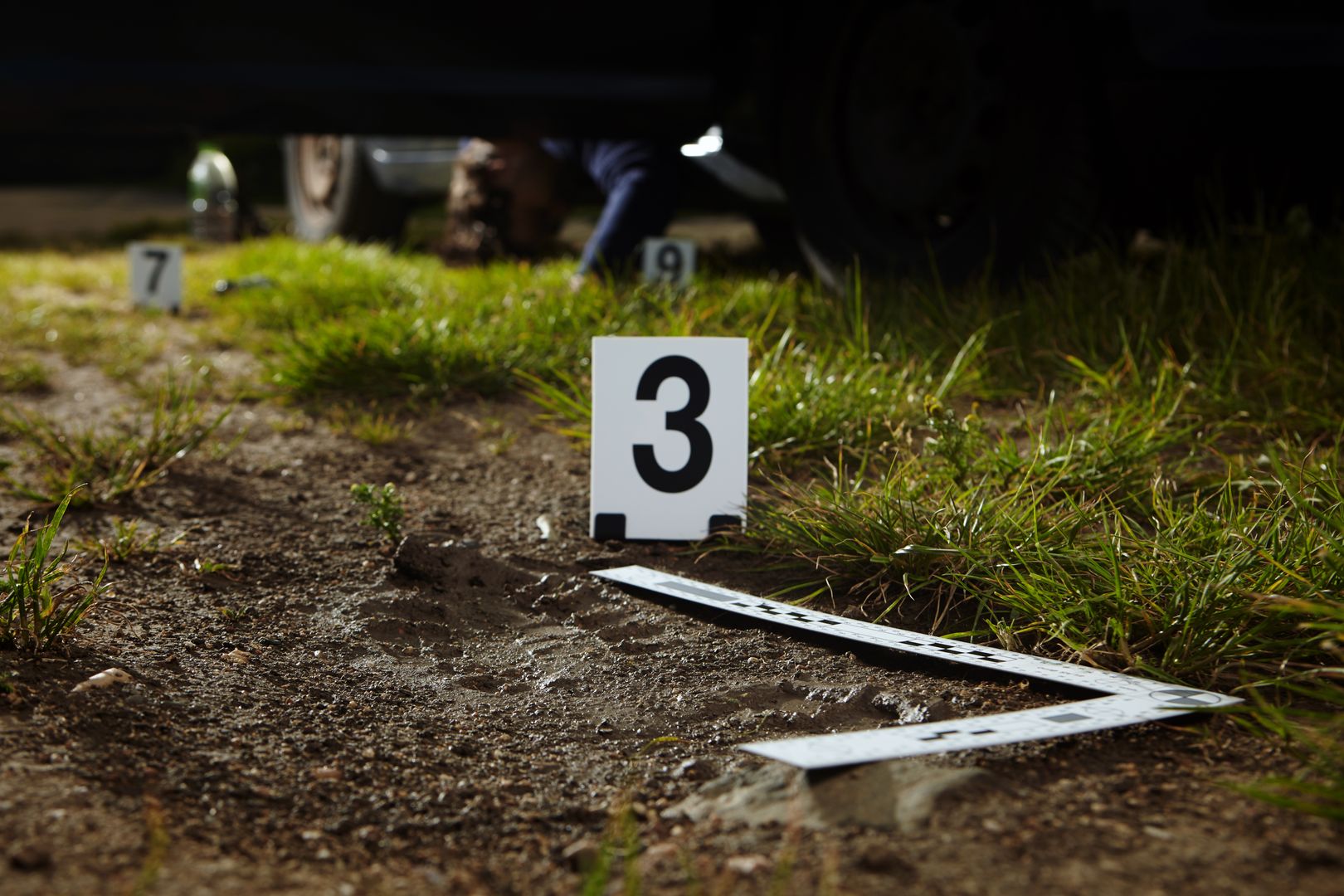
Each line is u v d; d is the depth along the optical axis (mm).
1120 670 3480
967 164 7707
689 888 2285
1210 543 4020
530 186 12250
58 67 8117
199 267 12336
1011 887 2291
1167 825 2543
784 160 8922
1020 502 4613
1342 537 3871
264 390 7242
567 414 6223
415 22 8438
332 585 4332
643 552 4699
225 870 2363
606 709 3377
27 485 5320
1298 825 2527
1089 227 7367
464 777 2932
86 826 2475
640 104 9133
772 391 5883
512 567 4500
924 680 3496
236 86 8383
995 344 6688
